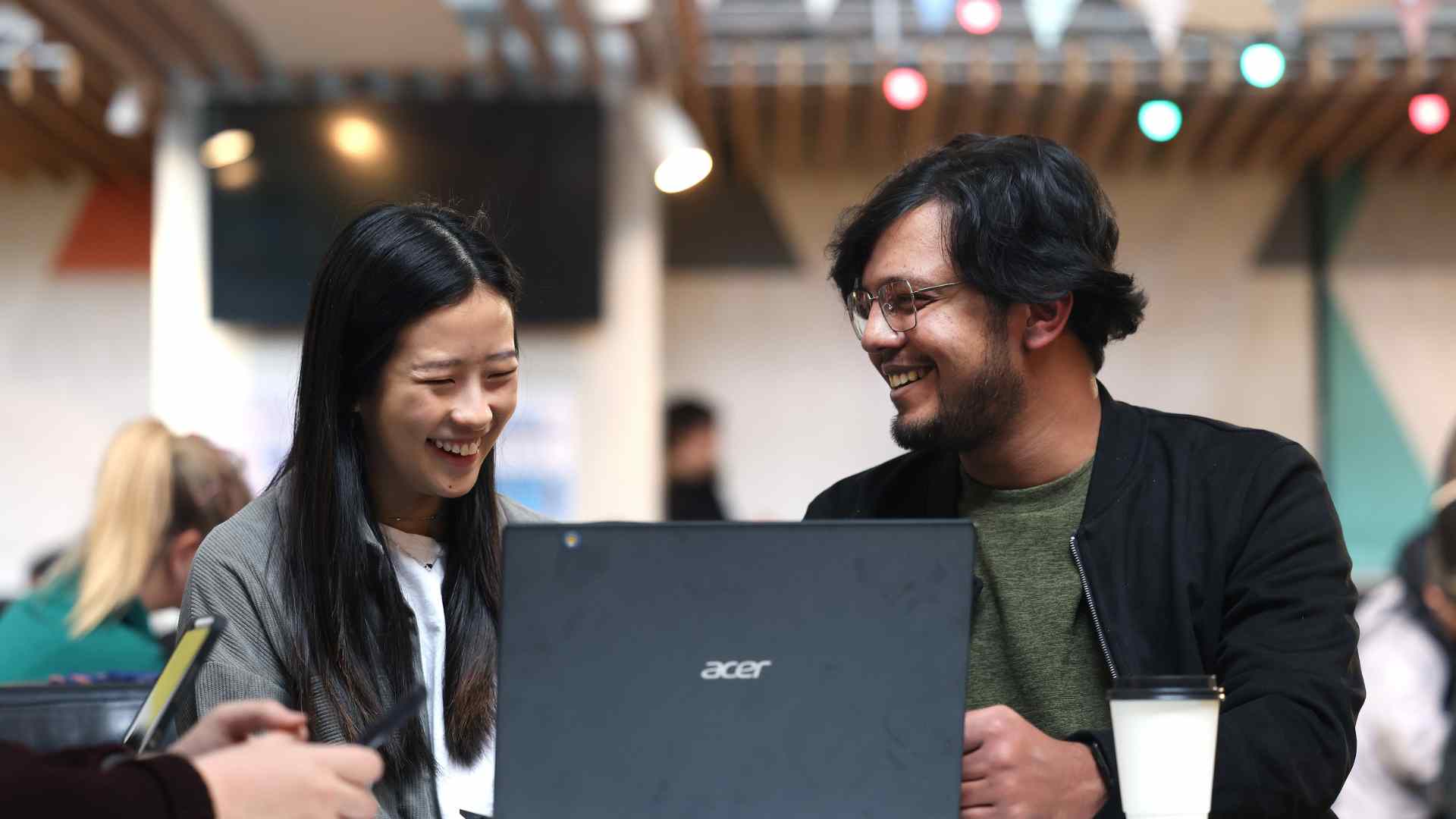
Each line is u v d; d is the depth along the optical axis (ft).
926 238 6.07
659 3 16.63
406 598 6.25
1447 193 21.74
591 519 19.34
